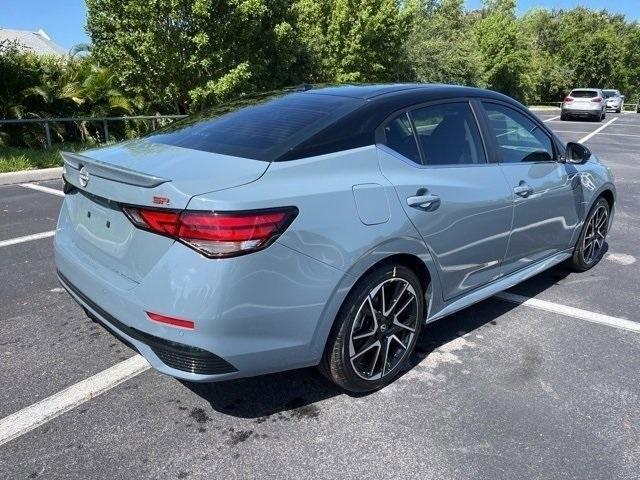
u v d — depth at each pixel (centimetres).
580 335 374
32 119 1035
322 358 280
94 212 282
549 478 241
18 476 235
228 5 1185
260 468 244
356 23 1739
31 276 453
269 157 265
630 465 250
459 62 2516
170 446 256
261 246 234
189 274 229
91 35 1274
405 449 257
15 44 1246
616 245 586
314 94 343
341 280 260
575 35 5294
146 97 1335
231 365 242
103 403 286
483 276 363
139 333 248
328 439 263
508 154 377
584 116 2805
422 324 323
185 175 250
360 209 268
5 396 289
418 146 316
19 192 789
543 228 407
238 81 1227
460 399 297
